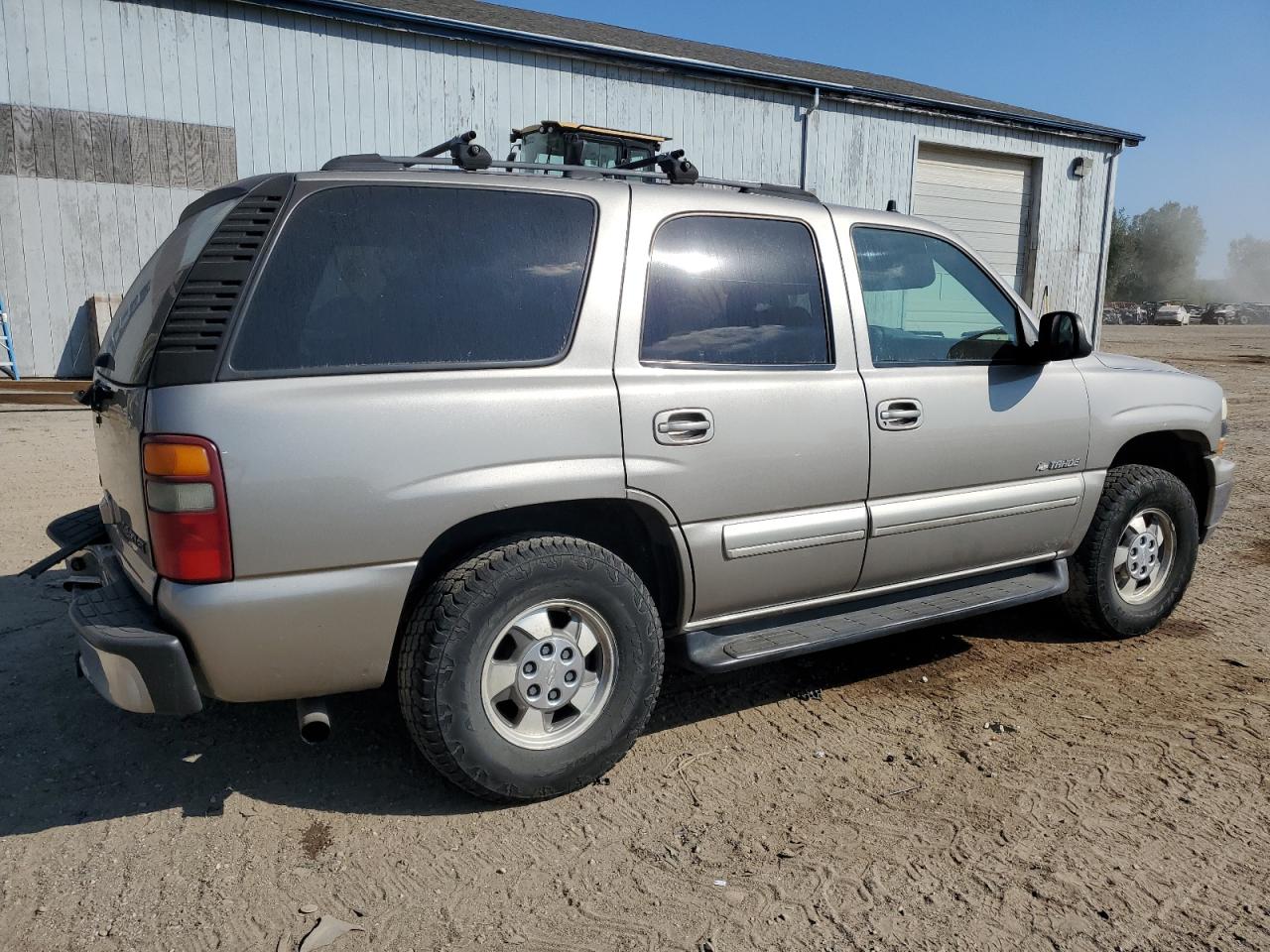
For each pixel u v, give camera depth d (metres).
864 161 17.12
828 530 3.51
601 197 3.20
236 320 2.62
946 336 3.92
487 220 3.01
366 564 2.73
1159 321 55.06
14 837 2.84
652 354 3.19
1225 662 4.34
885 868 2.77
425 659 2.79
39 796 3.05
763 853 2.83
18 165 11.56
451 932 2.47
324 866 2.73
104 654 2.57
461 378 2.85
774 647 3.44
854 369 3.60
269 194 2.76
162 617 2.66
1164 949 2.44
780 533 3.40
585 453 3.00
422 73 13.28
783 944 2.45
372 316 2.79
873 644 4.55
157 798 3.06
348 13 12.59
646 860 2.79
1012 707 3.85
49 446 8.62
